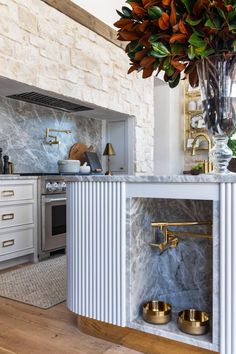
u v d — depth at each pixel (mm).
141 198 1656
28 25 3094
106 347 1632
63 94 3531
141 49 1497
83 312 1715
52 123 4410
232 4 1203
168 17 1296
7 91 3383
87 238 1685
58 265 3258
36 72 3184
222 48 1362
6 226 3080
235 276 1281
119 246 1575
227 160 1515
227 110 1456
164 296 1830
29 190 3336
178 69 1511
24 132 3992
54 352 1578
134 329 1612
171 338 1476
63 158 4598
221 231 1307
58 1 3432
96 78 4051
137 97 4988
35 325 1889
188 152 6406
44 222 3465
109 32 4254
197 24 1285
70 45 3623
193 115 6312
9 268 3154
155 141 6438
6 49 2867
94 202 1649
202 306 1714
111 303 1610
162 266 1834
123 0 4676
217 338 1343
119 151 5203
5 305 2197
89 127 5082
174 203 1769
